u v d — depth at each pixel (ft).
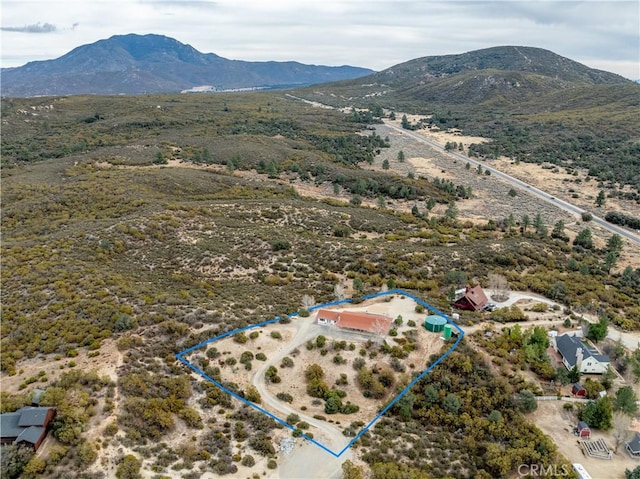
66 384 141.28
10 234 308.60
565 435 158.61
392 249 299.79
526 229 424.46
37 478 115.85
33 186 408.67
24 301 191.42
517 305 239.50
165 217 318.04
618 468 147.13
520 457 143.84
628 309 255.29
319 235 338.34
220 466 131.23
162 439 137.18
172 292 217.56
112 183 426.10
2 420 127.54
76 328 172.35
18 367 154.51
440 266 279.69
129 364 156.25
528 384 173.58
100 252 258.57
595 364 185.68
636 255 375.45
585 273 301.63
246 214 369.30
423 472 137.69
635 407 163.63
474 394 167.12
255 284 248.52
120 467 122.11
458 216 470.39
